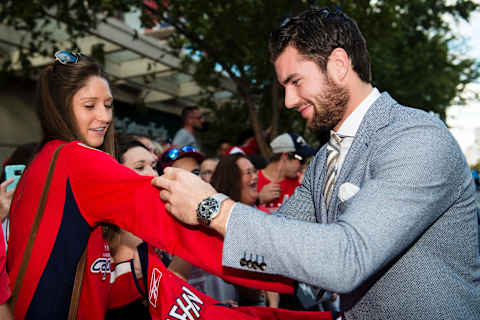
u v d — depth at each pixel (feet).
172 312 4.44
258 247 3.11
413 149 3.38
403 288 3.65
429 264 3.63
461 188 3.63
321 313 5.20
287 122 30.48
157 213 3.89
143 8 23.49
